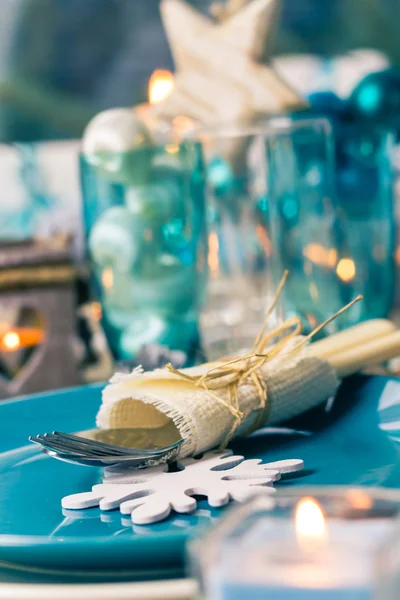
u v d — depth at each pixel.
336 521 0.28
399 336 0.70
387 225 0.91
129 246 0.81
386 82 0.93
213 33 0.92
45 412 0.68
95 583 0.47
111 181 0.82
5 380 0.90
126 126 0.81
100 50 2.07
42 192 1.30
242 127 0.84
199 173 0.83
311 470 0.59
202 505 0.54
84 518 0.54
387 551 0.25
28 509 0.56
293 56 1.39
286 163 0.83
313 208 0.84
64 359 0.90
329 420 0.67
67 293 0.90
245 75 0.90
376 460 0.60
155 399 0.60
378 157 0.90
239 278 0.83
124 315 0.83
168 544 0.46
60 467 0.61
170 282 0.82
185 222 0.82
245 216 0.83
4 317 0.96
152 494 0.55
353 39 1.69
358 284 0.87
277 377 0.64
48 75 2.04
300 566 0.25
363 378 0.69
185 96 0.91
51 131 2.01
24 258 0.88
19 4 2.02
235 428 0.61
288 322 0.68
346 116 0.93
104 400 0.62
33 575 0.47
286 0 1.68
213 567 0.26
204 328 0.84
